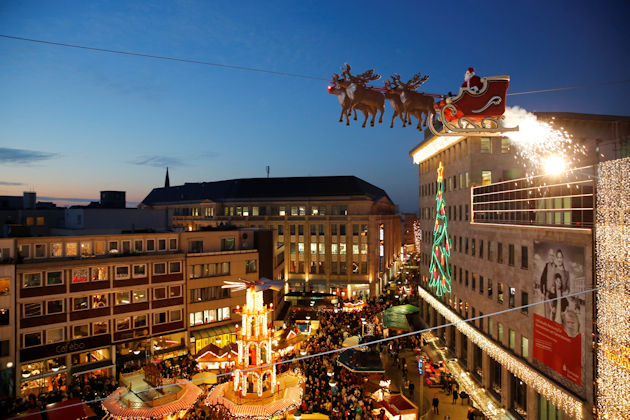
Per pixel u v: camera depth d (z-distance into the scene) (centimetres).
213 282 5488
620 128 3941
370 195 9612
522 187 3362
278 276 7181
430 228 6419
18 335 4138
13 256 4331
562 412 2694
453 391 3941
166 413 2919
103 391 3994
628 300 2184
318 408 3428
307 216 9156
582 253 2517
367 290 8788
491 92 1038
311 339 5434
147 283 4969
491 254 3947
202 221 10381
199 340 5244
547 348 2875
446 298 5478
